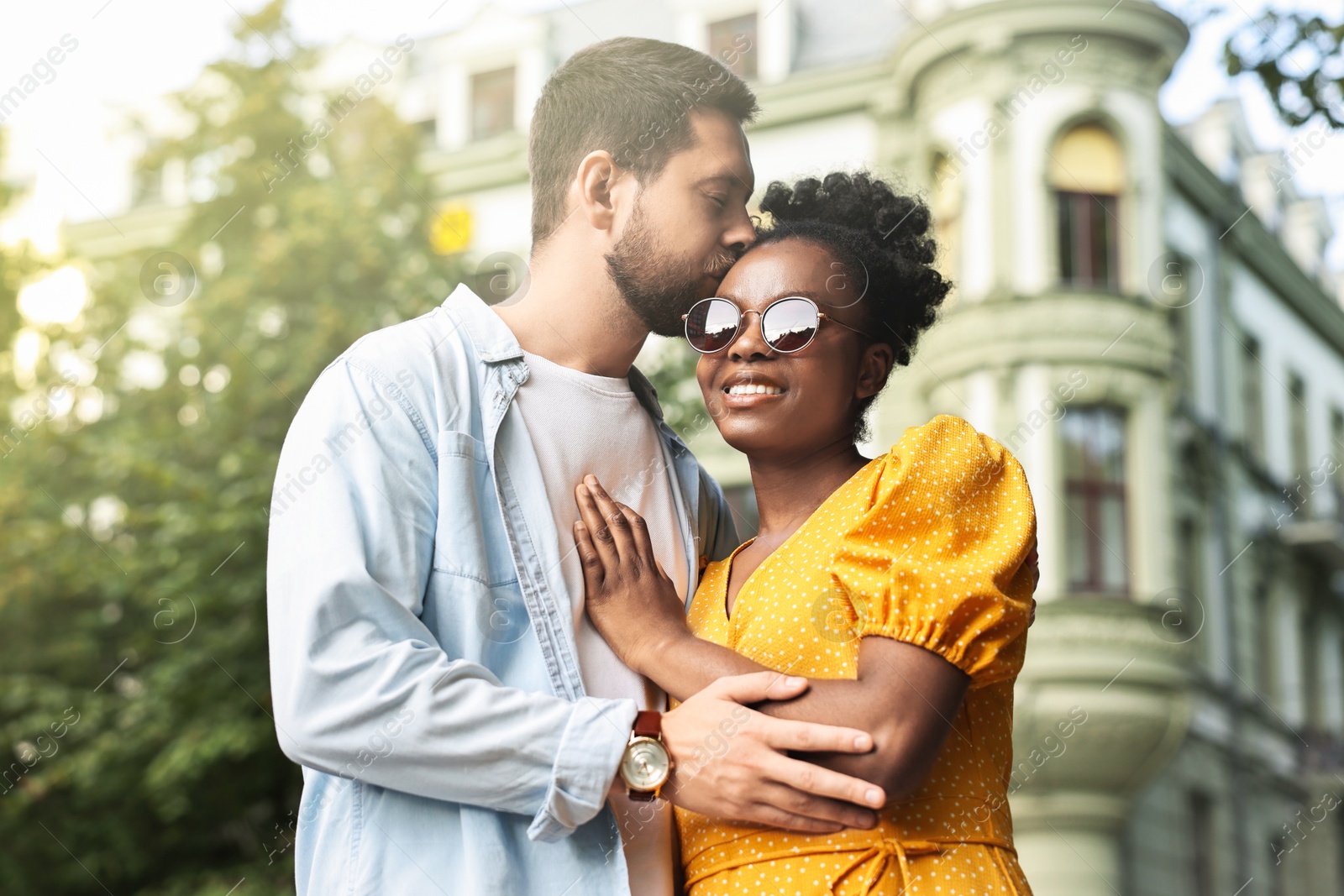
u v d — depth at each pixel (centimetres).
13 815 902
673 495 164
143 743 885
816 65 1221
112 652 967
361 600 128
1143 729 1091
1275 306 1582
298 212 991
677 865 140
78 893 887
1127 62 1166
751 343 142
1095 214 1161
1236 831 1264
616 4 1364
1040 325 1126
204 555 874
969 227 1148
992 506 137
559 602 140
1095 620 1095
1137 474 1141
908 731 122
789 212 167
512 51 1408
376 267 966
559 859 133
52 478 1001
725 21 1261
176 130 1118
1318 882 1391
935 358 1134
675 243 157
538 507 143
